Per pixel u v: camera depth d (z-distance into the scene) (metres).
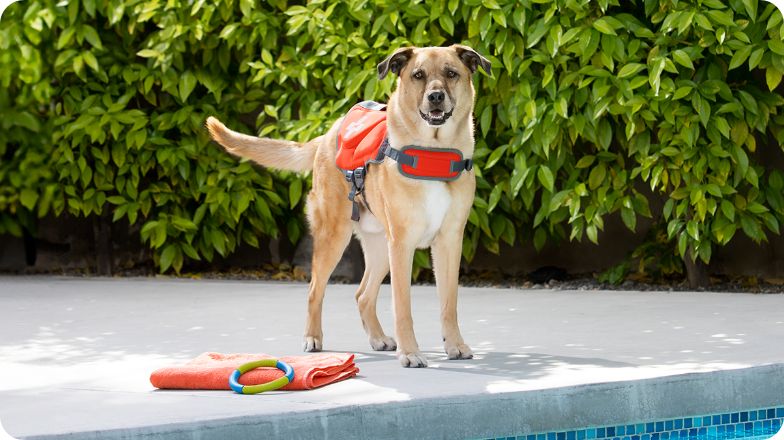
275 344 4.65
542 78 6.25
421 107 3.95
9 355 4.41
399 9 6.46
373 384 3.58
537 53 6.12
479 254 7.22
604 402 3.46
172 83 7.16
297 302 6.08
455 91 4.04
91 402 3.41
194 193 7.29
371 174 4.23
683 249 6.01
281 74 6.78
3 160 8.22
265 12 7.01
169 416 3.12
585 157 6.30
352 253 7.16
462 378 3.65
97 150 7.29
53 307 5.95
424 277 7.15
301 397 3.38
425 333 4.87
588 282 6.74
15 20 7.46
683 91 5.80
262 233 7.70
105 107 7.45
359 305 4.57
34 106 8.05
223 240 7.30
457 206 4.14
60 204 7.46
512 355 4.18
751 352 4.05
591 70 5.99
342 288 6.74
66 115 7.40
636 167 6.34
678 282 6.62
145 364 4.16
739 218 6.10
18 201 8.01
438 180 4.05
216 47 7.26
